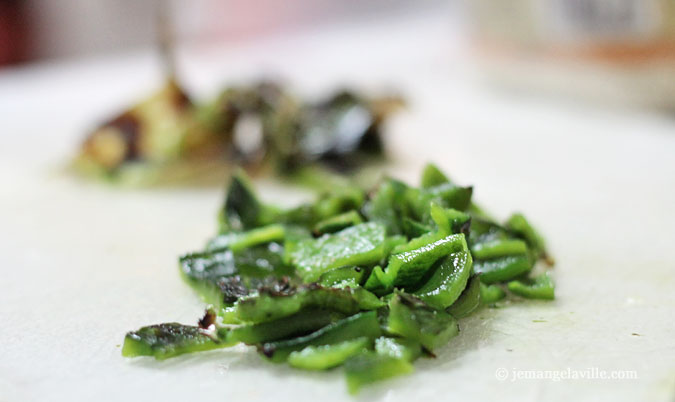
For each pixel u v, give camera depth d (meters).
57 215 0.34
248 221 0.29
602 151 0.42
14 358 0.23
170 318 0.25
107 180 0.38
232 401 0.21
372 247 0.25
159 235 0.31
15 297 0.27
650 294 0.25
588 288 0.26
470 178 0.37
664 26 0.47
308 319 0.23
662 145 0.42
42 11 0.91
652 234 0.30
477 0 0.61
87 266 0.29
